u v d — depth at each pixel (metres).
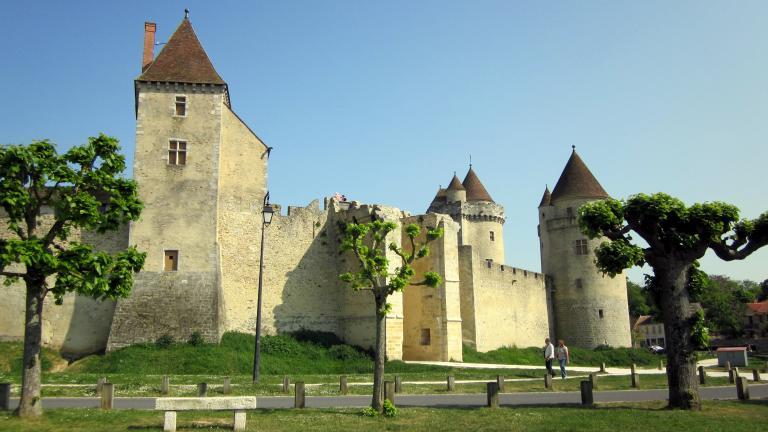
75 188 13.58
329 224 34.62
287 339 30.55
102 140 13.51
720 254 14.46
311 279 33.09
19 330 26.98
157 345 25.62
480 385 20.36
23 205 12.40
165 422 10.85
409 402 15.56
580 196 45.88
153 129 28.50
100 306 27.78
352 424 11.53
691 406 13.45
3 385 13.06
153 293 26.58
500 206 51.38
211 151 28.84
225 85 29.72
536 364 36.78
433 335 31.95
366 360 29.28
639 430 10.92
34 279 12.26
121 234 28.22
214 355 25.31
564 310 45.56
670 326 14.08
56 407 13.65
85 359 25.38
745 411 13.20
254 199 31.67
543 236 48.66
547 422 11.73
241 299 30.50
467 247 37.22
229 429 11.14
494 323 38.59
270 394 17.30
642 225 14.63
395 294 30.81
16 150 12.44
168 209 27.73
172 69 29.48
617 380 21.88
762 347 62.19
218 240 30.03
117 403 14.80
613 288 44.84
